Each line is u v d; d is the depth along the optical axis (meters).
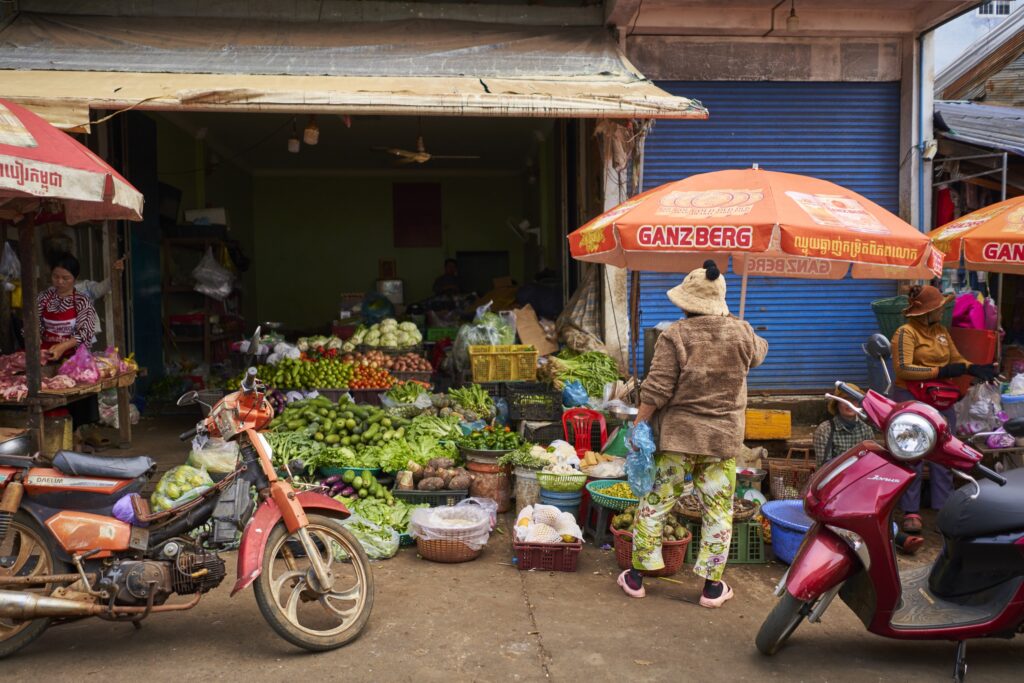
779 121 8.06
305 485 3.93
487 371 7.50
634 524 4.35
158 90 5.90
